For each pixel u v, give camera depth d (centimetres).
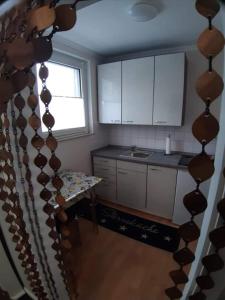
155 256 188
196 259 48
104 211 265
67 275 81
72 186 187
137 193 258
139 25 177
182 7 147
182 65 213
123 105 258
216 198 41
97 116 288
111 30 189
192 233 38
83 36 204
